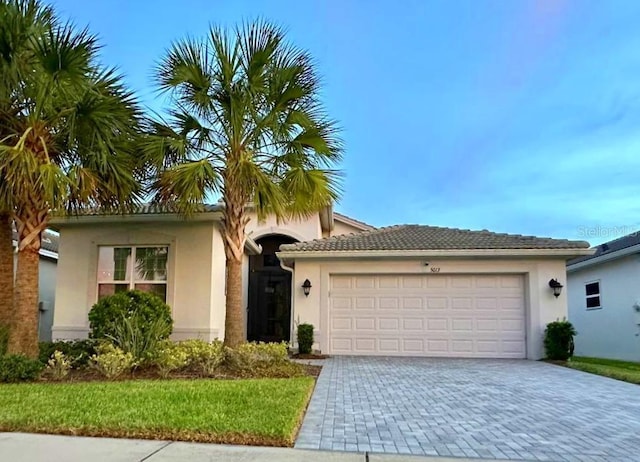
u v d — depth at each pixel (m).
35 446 4.70
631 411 6.62
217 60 9.61
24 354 8.18
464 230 16.25
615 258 15.62
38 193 8.29
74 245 12.82
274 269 17.78
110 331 9.66
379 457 4.54
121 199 9.55
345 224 19.91
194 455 4.50
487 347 13.50
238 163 9.59
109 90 8.97
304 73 9.95
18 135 8.45
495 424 5.85
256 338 17.34
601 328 16.78
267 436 4.96
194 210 10.62
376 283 14.06
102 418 5.41
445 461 4.47
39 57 7.87
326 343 13.80
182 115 10.05
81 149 8.95
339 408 6.64
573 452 4.79
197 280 12.20
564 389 8.30
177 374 8.77
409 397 7.46
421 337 13.72
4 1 7.86
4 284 9.57
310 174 10.10
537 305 13.37
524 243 13.82
